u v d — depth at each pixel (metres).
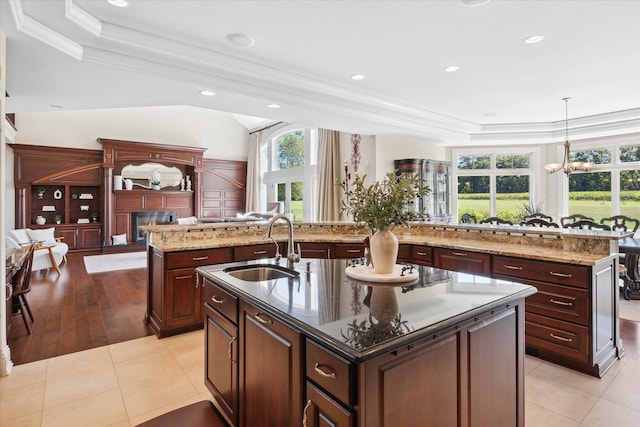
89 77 3.17
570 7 2.54
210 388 2.16
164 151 9.72
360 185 2.10
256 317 1.65
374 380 1.12
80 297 4.68
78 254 8.26
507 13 2.63
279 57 3.46
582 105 5.21
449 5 2.52
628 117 5.51
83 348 3.07
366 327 1.25
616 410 2.17
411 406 1.24
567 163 5.23
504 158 7.54
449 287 1.80
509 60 3.52
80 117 8.84
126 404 2.25
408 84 4.25
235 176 11.34
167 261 3.27
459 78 4.05
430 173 6.39
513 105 5.21
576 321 2.61
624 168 6.25
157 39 3.00
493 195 7.61
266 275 2.47
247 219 8.92
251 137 11.26
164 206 9.87
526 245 3.42
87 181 8.77
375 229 2.01
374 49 3.27
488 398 1.56
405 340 1.17
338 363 1.16
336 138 7.09
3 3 2.06
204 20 2.75
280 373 1.47
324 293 1.70
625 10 2.58
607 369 2.69
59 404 2.24
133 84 3.34
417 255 3.88
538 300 2.82
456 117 6.00
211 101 3.93
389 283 1.88
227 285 1.89
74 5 2.46
